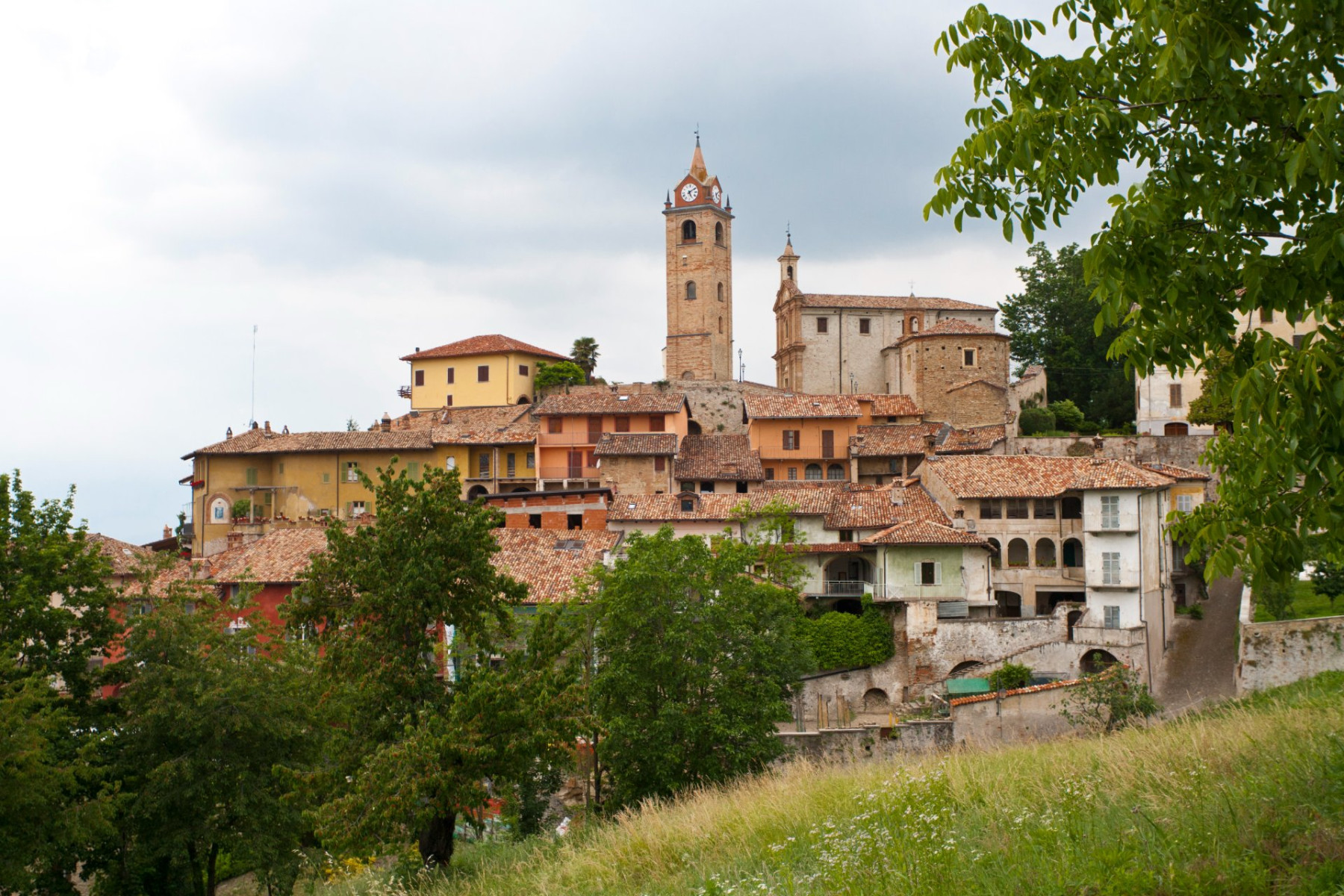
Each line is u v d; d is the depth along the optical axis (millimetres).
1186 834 11891
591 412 81312
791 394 93438
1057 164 11688
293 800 29234
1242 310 11289
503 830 34656
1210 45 10773
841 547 58969
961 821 15016
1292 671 37938
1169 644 54344
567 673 26812
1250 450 13820
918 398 88938
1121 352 12570
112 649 33250
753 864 16344
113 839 30141
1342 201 10656
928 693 52312
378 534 26906
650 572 34031
